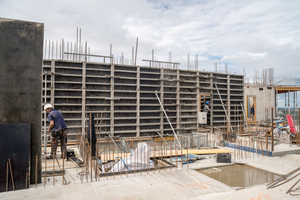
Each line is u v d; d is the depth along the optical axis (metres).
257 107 21.69
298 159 7.57
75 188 4.65
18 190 4.54
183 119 13.31
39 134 4.98
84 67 10.73
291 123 10.62
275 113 22.42
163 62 13.29
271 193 4.56
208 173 6.05
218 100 14.56
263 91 22.08
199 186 4.85
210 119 14.42
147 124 12.07
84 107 10.74
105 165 6.71
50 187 4.71
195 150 8.79
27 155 4.70
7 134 4.57
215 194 4.44
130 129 11.73
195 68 15.82
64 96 10.45
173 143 11.88
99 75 11.12
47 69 10.28
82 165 6.43
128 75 11.70
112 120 11.21
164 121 12.62
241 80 15.42
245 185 5.07
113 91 11.23
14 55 4.80
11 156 4.56
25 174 4.65
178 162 7.02
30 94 4.92
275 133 12.07
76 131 10.73
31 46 4.95
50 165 6.47
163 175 5.59
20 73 4.84
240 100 15.45
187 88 13.47
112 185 4.84
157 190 4.58
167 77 12.78
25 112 4.86
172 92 12.77
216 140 11.51
